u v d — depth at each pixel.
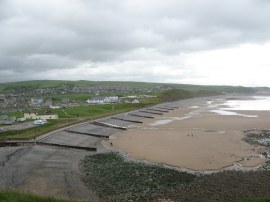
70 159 51.97
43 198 20.98
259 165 48.09
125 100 187.62
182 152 57.22
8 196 20.11
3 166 45.28
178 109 148.62
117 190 36.41
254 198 30.41
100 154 56.34
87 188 37.06
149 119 111.25
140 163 49.59
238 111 132.38
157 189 36.78
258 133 77.12
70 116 105.62
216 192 35.38
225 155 54.50
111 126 90.06
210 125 91.94
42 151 56.25
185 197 33.94
